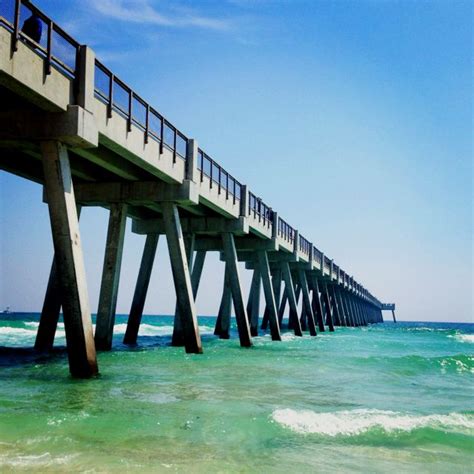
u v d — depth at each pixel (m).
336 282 59.84
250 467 5.70
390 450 6.76
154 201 17.67
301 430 7.40
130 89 13.63
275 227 30.31
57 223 10.91
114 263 17.56
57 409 7.76
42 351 17.38
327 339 36.75
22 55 9.38
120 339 27.25
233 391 10.46
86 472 5.18
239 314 24.33
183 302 18.05
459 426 8.09
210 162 20.02
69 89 11.00
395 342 37.31
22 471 5.10
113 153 15.55
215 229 24.09
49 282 18.08
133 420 7.32
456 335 58.47
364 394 11.32
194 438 6.66
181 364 14.89
